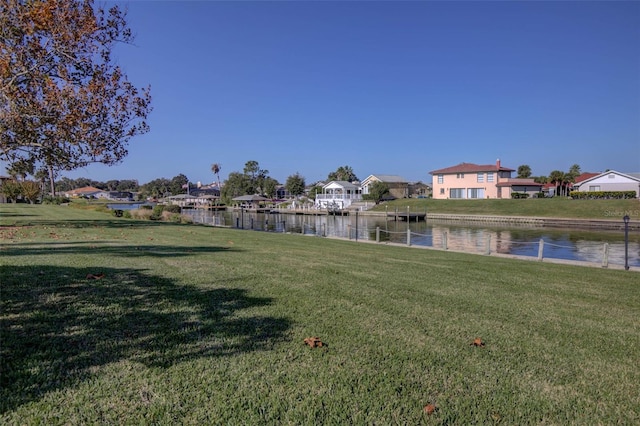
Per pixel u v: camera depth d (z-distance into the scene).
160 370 3.02
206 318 4.24
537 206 46.25
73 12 12.46
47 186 104.56
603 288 7.39
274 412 2.54
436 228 37.50
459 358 3.53
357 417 2.55
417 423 2.52
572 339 4.20
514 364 3.47
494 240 26.94
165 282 5.76
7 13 11.91
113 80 13.82
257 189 109.88
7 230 14.28
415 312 4.89
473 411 2.68
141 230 16.86
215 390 2.77
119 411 2.47
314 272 7.30
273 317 4.39
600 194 47.97
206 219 50.22
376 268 8.34
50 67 13.19
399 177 79.00
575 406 2.81
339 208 65.44
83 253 8.25
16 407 2.46
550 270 9.69
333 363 3.29
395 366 3.29
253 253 9.94
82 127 13.16
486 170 56.50
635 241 25.86
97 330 3.73
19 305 4.36
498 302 5.68
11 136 13.51
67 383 2.76
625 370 3.45
